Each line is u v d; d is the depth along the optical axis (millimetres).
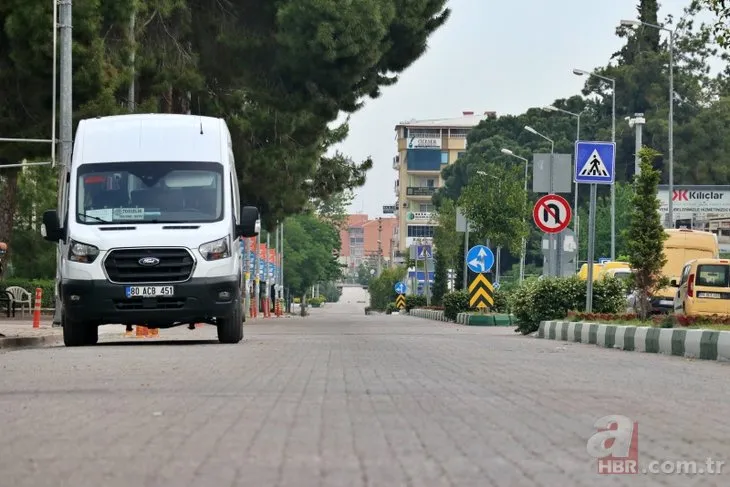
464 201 79125
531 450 9570
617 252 121562
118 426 11031
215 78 56594
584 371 19500
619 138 128000
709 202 119250
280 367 19422
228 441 9984
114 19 45750
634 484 7965
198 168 28688
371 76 56594
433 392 14812
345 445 9797
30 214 75375
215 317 28203
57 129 44094
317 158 64375
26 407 12805
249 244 92625
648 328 28062
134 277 27219
